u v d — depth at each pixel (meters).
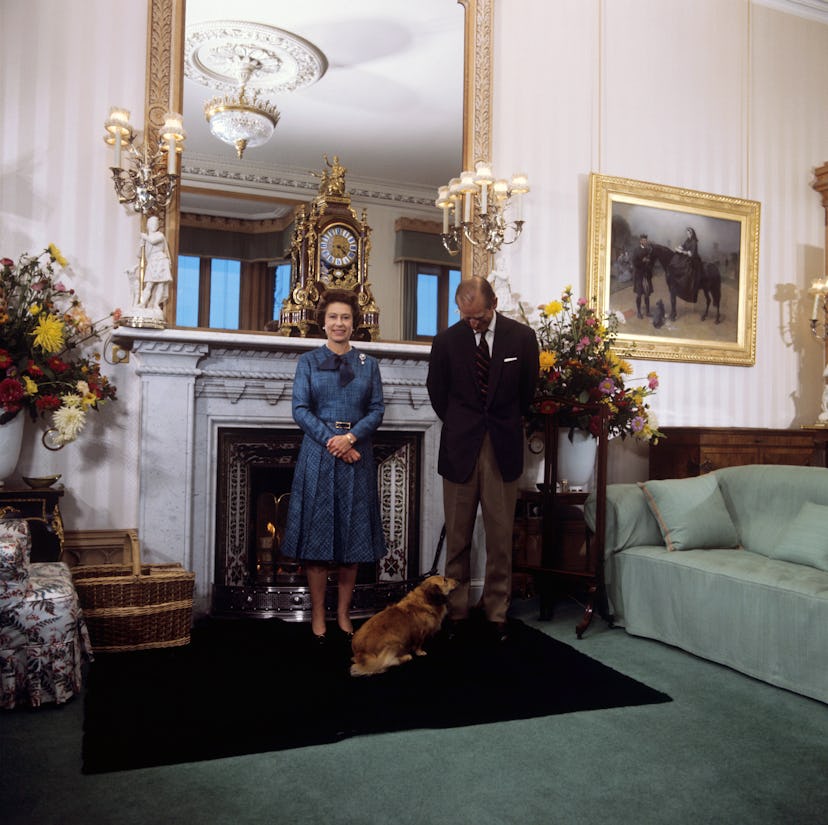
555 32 4.91
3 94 3.70
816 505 3.41
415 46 4.48
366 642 2.92
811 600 2.82
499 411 3.59
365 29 4.38
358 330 4.24
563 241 4.90
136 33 3.95
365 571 4.34
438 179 4.56
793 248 5.71
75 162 3.82
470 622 3.79
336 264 4.22
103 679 2.86
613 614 3.82
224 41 4.11
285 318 4.15
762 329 5.58
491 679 2.96
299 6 4.23
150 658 3.13
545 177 4.85
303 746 2.32
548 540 3.97
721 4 5.47
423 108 4.52
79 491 3.79
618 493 3.85
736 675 3.09
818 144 5.84
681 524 3.62
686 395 5.29
